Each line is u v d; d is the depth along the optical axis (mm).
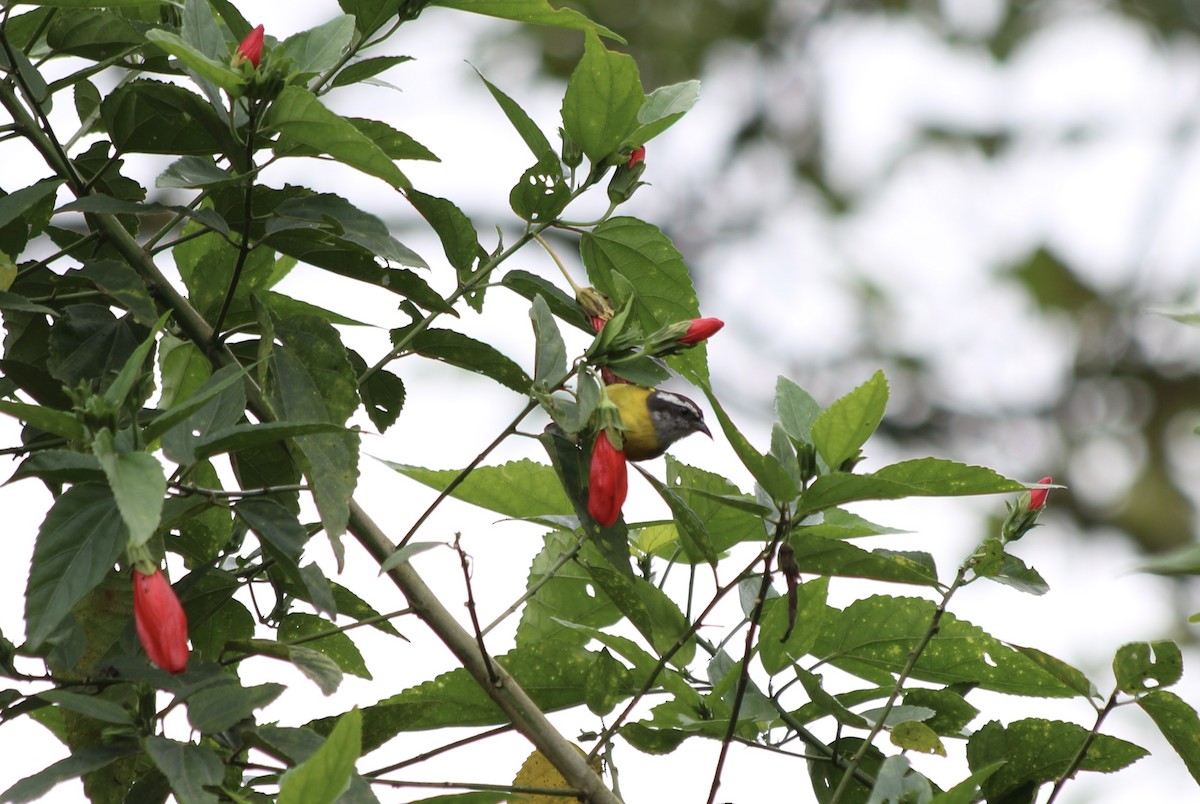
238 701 5863
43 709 7441
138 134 7297
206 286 7746
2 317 7809
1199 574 4820
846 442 6969
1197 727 6770
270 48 7422
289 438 6500
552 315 7332
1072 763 6879
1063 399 26219
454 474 7613
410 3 7379
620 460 6703
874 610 7918
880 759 7652
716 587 6949
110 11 7871
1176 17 26344
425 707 6820
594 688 7477
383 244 7102
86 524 5609
